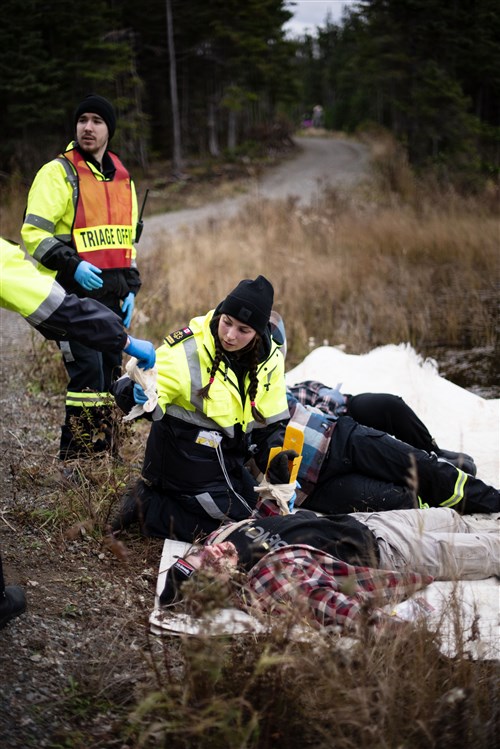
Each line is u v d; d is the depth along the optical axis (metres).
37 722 2.26
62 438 4.14
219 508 3.42
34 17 27.20
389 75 33.91
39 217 3.82
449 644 2.49
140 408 2.94
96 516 3.54
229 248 12.29
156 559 3.38
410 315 8.83
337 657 2.24
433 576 3.11
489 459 4.52
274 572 2.78
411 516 3.31
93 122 3.99
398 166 27.19
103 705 2.37
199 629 2.36
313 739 2.12
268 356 3.43
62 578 3.10
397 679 2.20
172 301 8.27
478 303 9.25
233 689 2.18
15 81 26.86
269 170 36.59
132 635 2.76
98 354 4.04
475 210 17.45
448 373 6.99
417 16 33.00
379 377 5.39
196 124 44.69
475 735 2.14
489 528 3.66
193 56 39.97
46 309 2.36
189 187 32.56
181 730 1.99
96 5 29.52
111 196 4.04
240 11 37.84
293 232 14.21
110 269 4.05
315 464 3.82
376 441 3.81
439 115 30.73
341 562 2.87
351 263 11.53
